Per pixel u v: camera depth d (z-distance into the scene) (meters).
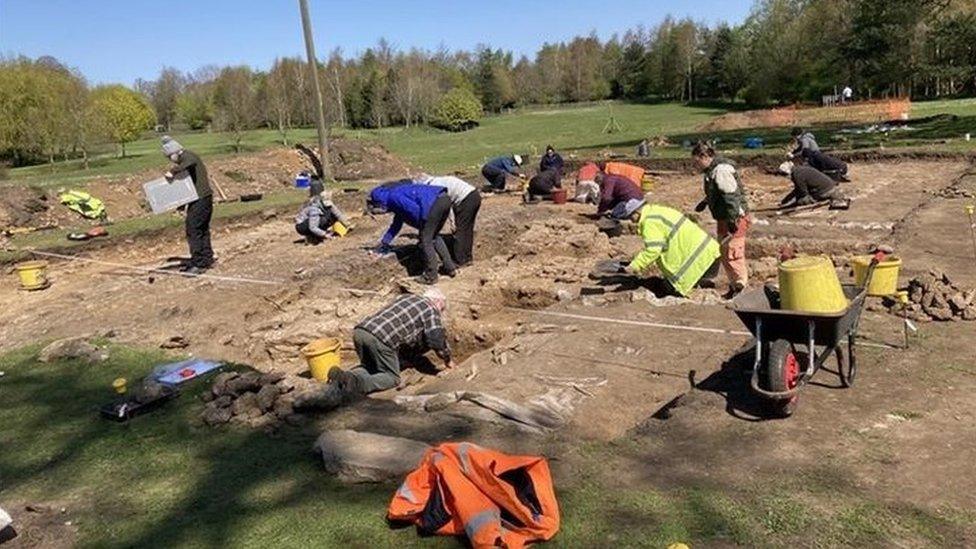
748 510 4.01
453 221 12.20
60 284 11.53
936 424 4.87
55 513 4.60
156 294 10.13
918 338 6.38
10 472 5.20
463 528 3.86
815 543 3.69
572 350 7.03
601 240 12.17
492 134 45.44
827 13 50.09
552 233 12.37
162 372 6.88
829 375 5.77
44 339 8.51
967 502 3.98
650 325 7.48
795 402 5.20
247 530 4.22
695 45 74.62
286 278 10.51
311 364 6.87
